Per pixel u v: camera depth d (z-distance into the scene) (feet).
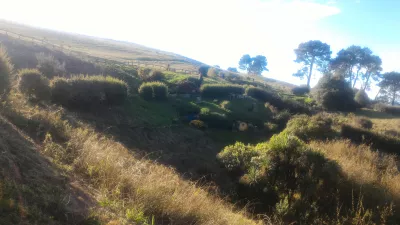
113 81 75.77
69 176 13.88
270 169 22.67
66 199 11.25
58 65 97.04
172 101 103.71
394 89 193.16
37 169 12.69
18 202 9.64
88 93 67.05
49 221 9.55
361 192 17.75
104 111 70.33
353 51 208.74
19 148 13.73
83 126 32.22
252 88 125.18
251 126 94.84
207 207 14.66
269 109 113.29
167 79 131.75
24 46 107.65
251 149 34.27
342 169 19.60
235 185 25.29
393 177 20.18
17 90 38.99
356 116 114.62
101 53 228.63
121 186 14.19
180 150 63.77
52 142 17.79
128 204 12.75
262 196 22.03
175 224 12.63
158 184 14.70
